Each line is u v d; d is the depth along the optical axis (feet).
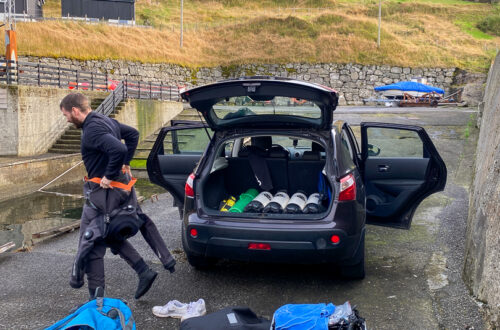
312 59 124.47
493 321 10.26
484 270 11.86
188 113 78.69
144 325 11.39
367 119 64.44
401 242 18.13
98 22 126.82
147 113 68.90
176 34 133.69
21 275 15.11
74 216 29.66
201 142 19.89
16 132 48.73
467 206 23.68
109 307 8.90
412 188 15.67
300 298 13.04
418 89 99.40
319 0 186.60
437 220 21.31
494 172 13.61
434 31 154.10
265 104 13.82
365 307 12.34
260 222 12.66
